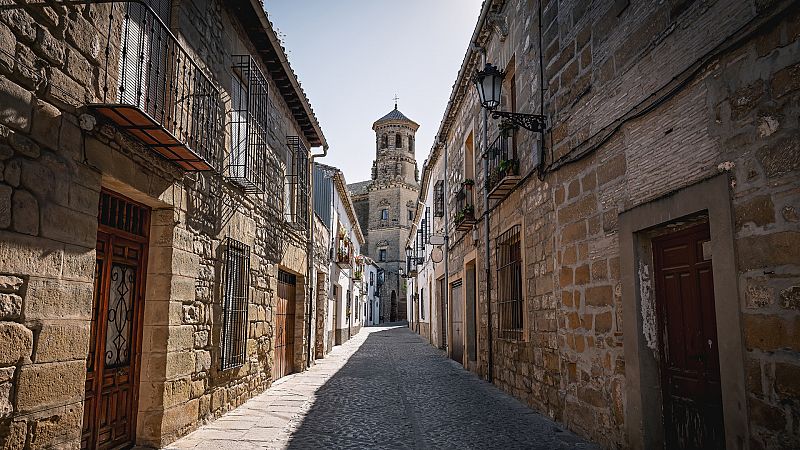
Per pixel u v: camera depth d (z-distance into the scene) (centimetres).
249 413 698
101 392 460
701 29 376
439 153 1750
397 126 5447
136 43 489
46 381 344
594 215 546
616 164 501
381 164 5425
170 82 510
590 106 557
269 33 776
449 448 536
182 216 558
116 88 435
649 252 468
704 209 368
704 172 371
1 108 311
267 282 897
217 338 659
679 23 403
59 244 359
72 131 375
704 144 371
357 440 568
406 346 1972
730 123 344
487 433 595
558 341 638
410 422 657
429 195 2169
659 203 424
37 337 336
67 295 366
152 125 428
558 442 552
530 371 748
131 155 454
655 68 435
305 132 1208
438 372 1173
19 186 324
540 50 708
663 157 422
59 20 362
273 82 932
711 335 393
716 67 358
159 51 516
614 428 500
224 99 688
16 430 319
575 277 589
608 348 514
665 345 452
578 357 581
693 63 382
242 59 755
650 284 465
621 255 485
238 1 707
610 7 515
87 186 391
